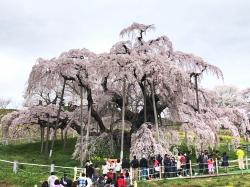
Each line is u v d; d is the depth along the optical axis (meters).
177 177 15.74
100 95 26.08
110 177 12.62
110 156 23.70
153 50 24.14
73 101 37.00
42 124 27.69
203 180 14.95
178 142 23.45
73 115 26.34
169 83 22.28
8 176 15.58
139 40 25.88
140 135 21.09
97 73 20.72
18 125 27.12
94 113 24.78
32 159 22.84
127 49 24.30
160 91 23.11
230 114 24.95
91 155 23.19
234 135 22.58
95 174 14.30
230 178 15.21
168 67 20.09
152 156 18.77
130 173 14.07
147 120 25.23
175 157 19.67
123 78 20.20
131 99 26.30
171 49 25.84
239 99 53.00
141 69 19.20
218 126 22.50
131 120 26.45
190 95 25.72
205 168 16.73
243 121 25.34
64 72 21.98
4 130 28.67
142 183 14.23
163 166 16.12
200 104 27.45
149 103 24.44
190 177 15.67
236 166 19.94
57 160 22.56
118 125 29.41
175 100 22.88
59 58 23.11
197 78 25.47
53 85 23.22
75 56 22.97
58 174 17.08
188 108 24.59
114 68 19.33
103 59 20.30
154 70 19.77
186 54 24.84
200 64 23.70
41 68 21.94
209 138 20.59
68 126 26.48
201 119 22.36
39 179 14.99
